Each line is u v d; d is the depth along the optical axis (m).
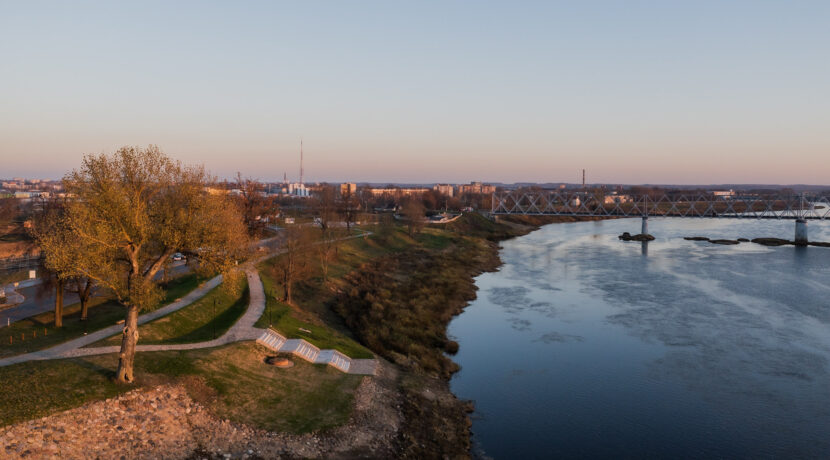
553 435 40.72
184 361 39.91
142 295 34.53
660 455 37.72
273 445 33.56
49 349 40.09
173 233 35.75
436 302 79.19
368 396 42.50
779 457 37.34
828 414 43.72
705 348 60.50
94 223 34.50
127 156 34.81
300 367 45.25
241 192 92.88
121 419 31.66
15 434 27.55
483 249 145.25
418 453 36.09
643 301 83.81
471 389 49.56
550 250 151.88
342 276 89.31
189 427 33.31
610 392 48.66
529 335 66.06
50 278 52.09
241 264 41.66
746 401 46.41
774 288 92.88
